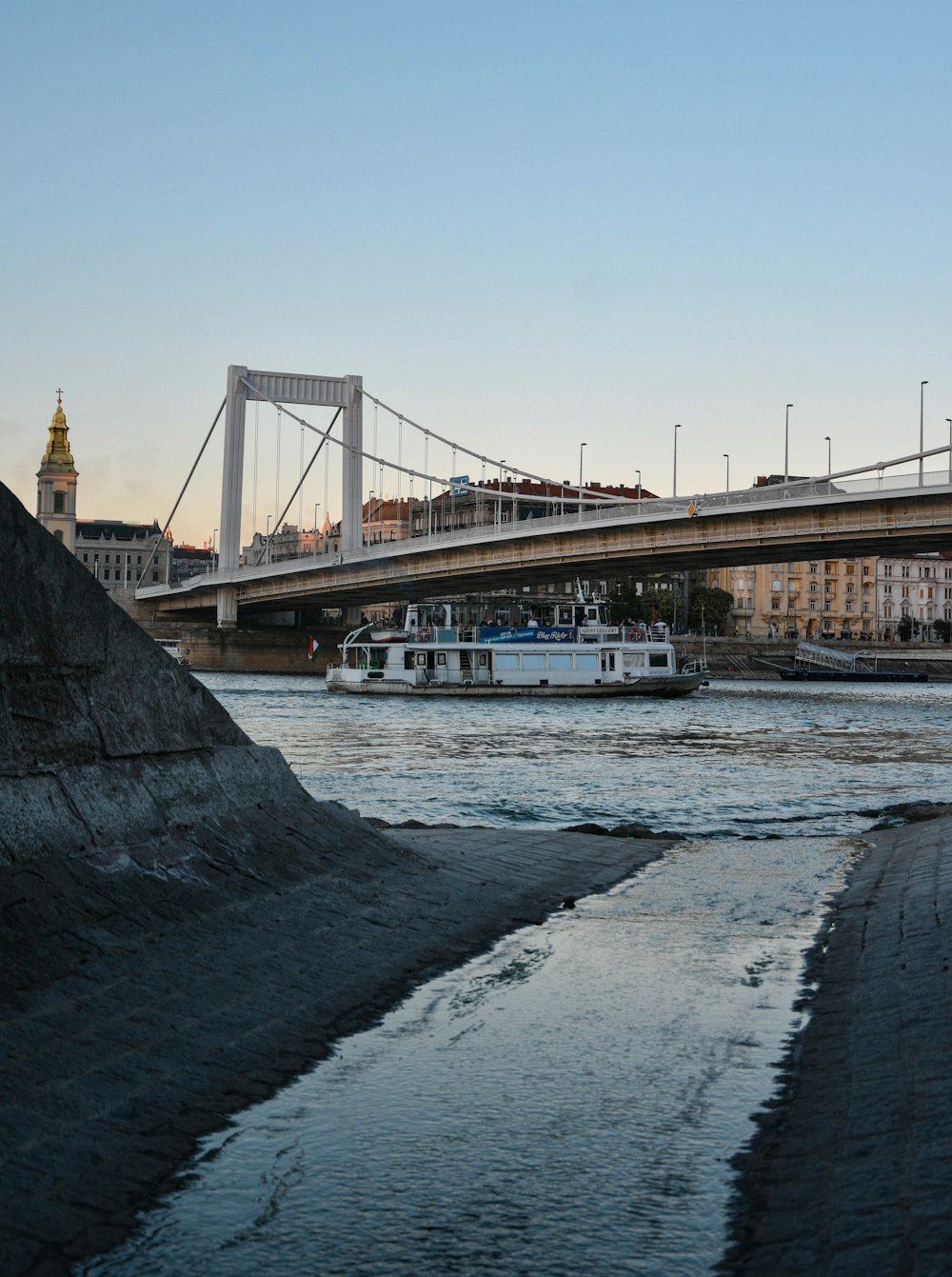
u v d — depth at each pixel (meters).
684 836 21.22
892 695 111.62
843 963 10.73
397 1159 6.43
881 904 13.23
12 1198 5.61
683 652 161.38
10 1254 5.22
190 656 142.62
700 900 14.15
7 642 8.93
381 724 61.88
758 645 167.50
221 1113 6.95
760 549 84.56
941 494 71.19
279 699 86.69
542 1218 5.79
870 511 75.50
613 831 20.77
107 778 9.83
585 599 99.00
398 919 11.42
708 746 49.47
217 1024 8.05
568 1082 7.62
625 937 11.95
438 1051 8.18
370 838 13.56
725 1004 9.50
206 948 9.09
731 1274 5.27
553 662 90.81
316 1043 8.23
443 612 96.62
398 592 125.25
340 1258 5.40
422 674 91.06
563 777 35.50
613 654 91.38
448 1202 5.95
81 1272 5.22
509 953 11.09
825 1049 8.23
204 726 11.65
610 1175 6.26
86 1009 7.59
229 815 11.36
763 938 11.98
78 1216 5.62
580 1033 8.62
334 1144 6.61
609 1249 5.48
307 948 9.89
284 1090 7.37
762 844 19.78
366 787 32.44
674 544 86.69
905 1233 5.32
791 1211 5.77
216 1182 6.11
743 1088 7.55
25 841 8.60
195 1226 5.66
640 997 9.67
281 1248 5.48
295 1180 6.16
